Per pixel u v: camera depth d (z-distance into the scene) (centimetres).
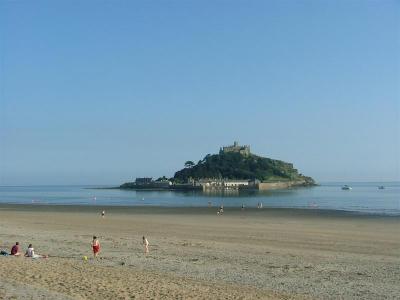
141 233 4409
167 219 6419
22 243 3453
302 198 14775
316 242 3728
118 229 4828
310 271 2412
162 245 3444
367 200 13275
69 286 1756
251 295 1756
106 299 1580
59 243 3475
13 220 6169
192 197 16075
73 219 6406
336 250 3300
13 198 16788
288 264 2619
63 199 15425
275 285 2053
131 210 8700
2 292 1599
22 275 1938
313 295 1878
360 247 3469
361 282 2156
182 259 2764
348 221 6028
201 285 1919
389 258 2928
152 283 1872
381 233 4494
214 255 2933
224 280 2136
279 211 8181
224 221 6031
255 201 12838
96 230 4697
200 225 5362
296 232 4519
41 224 5481
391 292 1958
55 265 2278
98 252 2945
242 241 3756
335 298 1838
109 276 1997
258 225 5384
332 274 2342
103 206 10306
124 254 2953
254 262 2675
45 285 1764
